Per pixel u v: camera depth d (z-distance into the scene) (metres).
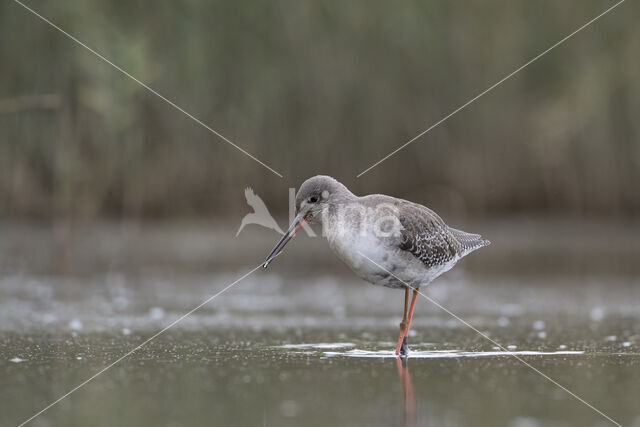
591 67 21.98
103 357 8.70
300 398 6.79
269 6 20.67
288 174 21.36
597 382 7.43
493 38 21.83
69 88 18.95
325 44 21.05
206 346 9.43
